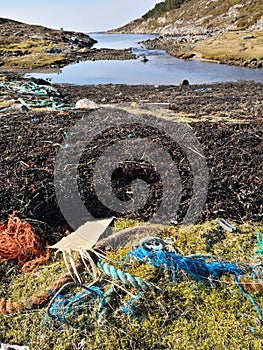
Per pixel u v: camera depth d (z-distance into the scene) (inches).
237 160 92.4
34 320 51.3
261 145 101.5
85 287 52.5
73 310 51.4
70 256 60.1
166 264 57.7
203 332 49.1
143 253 59.9
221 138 106.1
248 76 325.7
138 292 53.7
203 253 62.2
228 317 50.9
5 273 59.9
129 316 50.6
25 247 63.4
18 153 95.2
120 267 58.4
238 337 48.3
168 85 286.2
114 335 48.5
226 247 64.1
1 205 73.0
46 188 77.9
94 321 50.2
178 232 68.3
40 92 217.2
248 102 184.2
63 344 47.9
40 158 91.6
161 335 48.8
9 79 282.8
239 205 75.7
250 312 51.6
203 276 56.9
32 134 111.0
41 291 55.0
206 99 199.8
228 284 55.7
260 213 73.4
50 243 66.7
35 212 71.9
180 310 51.8
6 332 50.2
